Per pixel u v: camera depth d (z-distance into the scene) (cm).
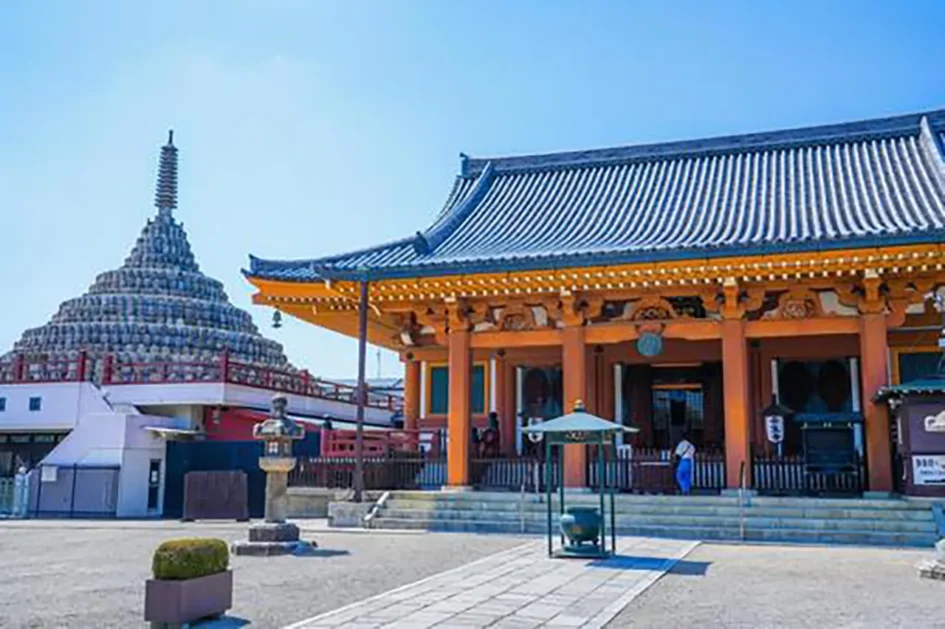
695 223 2695
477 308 2719
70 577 1533
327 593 1312
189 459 3378
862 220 2398
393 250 2802
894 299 2394
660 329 2536
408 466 2712
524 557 1719
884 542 1964
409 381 3291
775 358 2905
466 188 3556
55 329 5200
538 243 2742
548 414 3155
